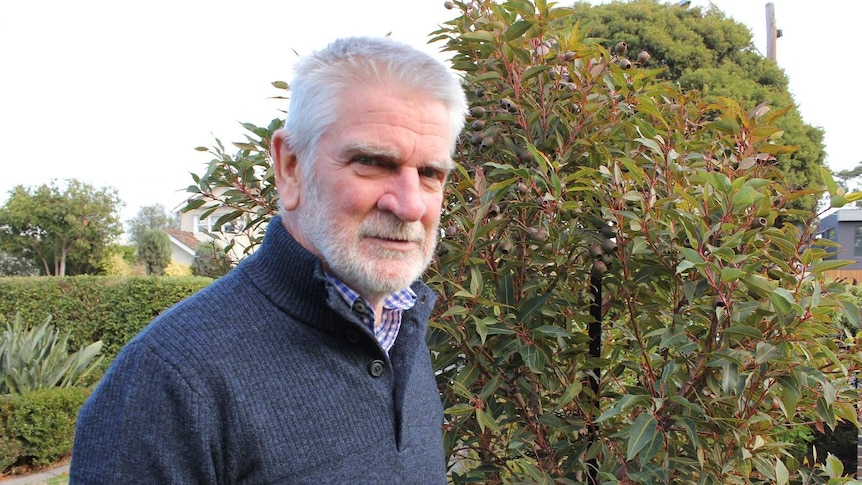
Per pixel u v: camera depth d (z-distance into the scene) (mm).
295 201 1150
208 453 941
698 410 1521
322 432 1029
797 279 1665
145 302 9578
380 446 1104
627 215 1626
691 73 13656
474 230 1655
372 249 1091
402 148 1062
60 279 9422
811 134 13562
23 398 5648
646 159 1853
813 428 3584
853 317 1470
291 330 1043
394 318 1258
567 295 1882
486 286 1914
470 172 1965
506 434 1977
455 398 1855
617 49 2164
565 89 1999
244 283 1073
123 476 902
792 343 1589
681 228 1636
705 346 1632
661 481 1604
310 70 1096
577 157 1959
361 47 1089
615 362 2020
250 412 969
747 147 1970
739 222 1662
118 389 944
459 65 2174
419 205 1082
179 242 27578
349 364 1085
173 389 928
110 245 23047
